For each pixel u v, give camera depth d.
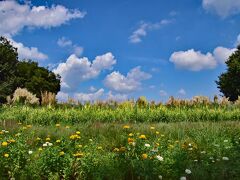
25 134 11.27
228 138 11.11
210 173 7.64
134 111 22.25
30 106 25.58
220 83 54.62
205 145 10.38
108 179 6.91
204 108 24.14
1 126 14.39
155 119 21.95
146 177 6.89
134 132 12.45
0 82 41.72
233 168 7.68
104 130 13.36
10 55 45.94
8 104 26.11
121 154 7.66
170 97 26.81
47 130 12.98
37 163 7.05
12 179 6.83
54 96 26.56
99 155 7.70
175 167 7.47
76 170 6.90
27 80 51.62
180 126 14.30
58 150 7.14
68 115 21.14
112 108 24.61
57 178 6.82
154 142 9.52
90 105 24.78
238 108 24.97
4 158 7.15
